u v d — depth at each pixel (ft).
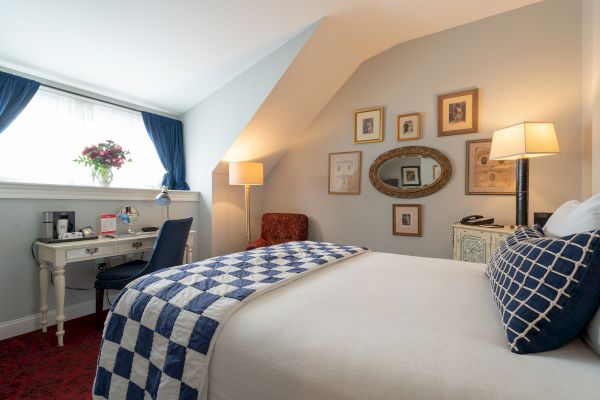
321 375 2.54
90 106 9.58
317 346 2.75
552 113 8.42
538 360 2.46
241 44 8.91
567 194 8.23
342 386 2.43
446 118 9.85
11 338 7.19
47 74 8.39
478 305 3.67
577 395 2.04
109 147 9.08
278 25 8.41
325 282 4.63
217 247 11.80
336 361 2.58
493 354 2.55
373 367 2.46
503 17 9.04
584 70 7.91
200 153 11.71
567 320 2.54
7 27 6.75
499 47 9.11
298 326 3.07
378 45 10.60
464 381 2.23
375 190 11.24
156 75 9.52
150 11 7.18
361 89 11.46
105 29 7.40
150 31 7.76
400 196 10.65
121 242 8.12
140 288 4.18
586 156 7.82
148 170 11.19
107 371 3.93
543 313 2.58
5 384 5.47
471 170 9.48
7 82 7.66
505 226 8.36
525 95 8.77
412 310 3.50
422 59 10.27
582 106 8.03
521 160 7.67
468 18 9.30
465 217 9.16
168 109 11.68
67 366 6.07
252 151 11.80
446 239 9.95
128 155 10.53
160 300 3.82
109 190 9.08
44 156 8.54
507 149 7.41
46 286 7.45
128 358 3.77
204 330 3.23
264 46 9.15
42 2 6.40
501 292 3.35
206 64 9.51
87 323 8.16
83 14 6.88
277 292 4.11
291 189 13.21
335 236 12.14
